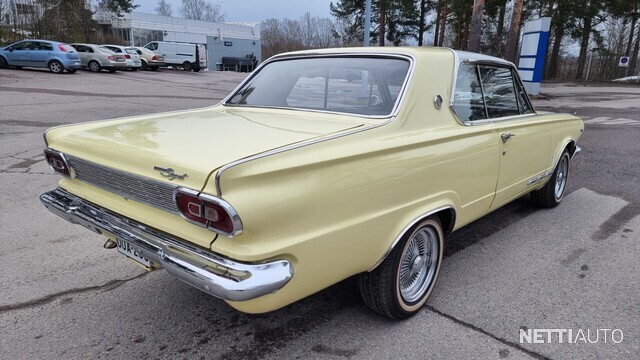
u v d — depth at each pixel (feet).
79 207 9.14
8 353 8.73
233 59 196.85
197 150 7.48
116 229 8.22
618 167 24.29
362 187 8.05
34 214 15.88
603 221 16.30
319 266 7.59
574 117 17.65
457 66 10.75
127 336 9.30
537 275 12.14
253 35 216.13
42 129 30.27
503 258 13.17
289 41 242.58
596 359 8.78
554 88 90.43
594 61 141.38
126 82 73.31
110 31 166.40
